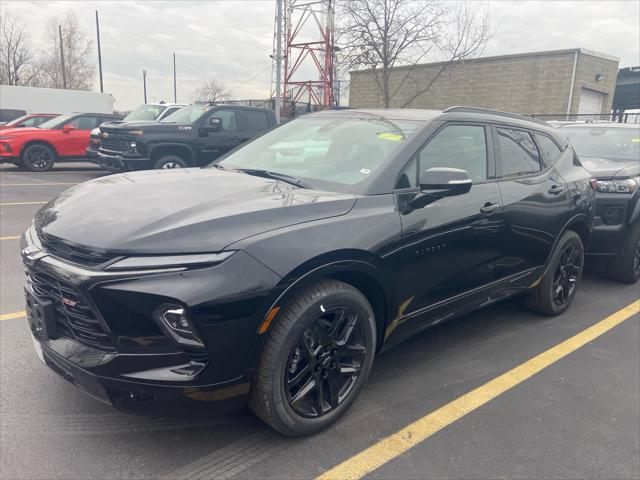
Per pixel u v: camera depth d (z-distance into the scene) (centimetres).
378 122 375
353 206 295
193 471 258
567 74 2208
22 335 398
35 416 296
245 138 1227
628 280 602
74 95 2548
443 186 311
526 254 426
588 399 343
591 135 746
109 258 234
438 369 376
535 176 435
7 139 1494
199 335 233
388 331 322
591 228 511
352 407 320
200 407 246
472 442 291
